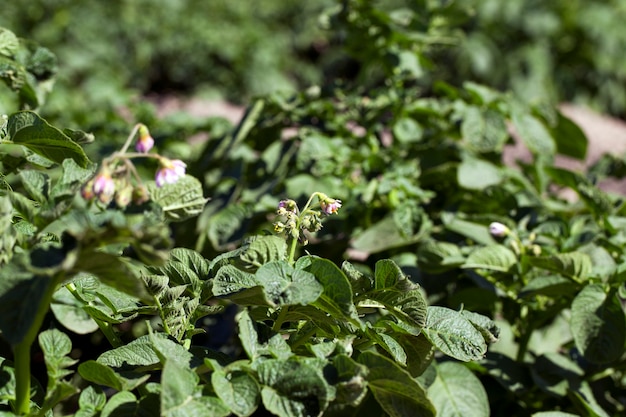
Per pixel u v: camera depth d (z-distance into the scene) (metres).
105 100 1.93
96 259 0.74
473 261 1.05
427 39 1.36
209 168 1.43
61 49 3.41
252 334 0.81
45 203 0.80
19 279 0.75
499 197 1.21
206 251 1.27
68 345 0.82
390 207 1.22
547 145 1.28
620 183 2.31
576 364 1.12
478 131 1.25
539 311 1.08
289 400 0.78
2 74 1.05
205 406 0.76
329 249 1.25
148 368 0.86
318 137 1.25
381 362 0.79
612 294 0.99
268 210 1.24
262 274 0.80
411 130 1.31
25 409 0.80
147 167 1.42
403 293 0.84
